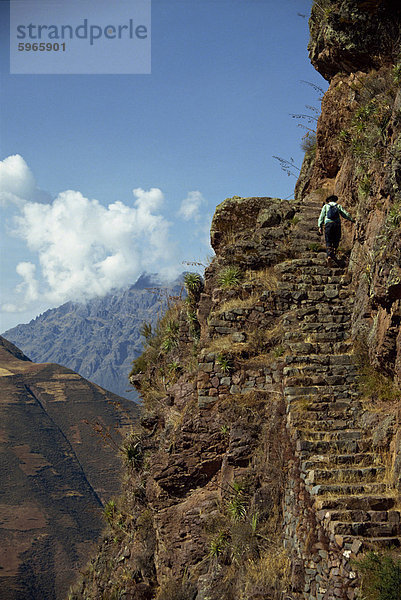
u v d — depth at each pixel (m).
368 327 11.91
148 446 15.23
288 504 9.81
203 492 12.16
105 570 15.28
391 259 9.39
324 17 16.23
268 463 10.85
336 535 8.11
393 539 7.96
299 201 17.75
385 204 11.04
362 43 15.35
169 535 12.07
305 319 13.43
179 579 11.19
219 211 17.48
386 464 9.59
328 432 10.33
